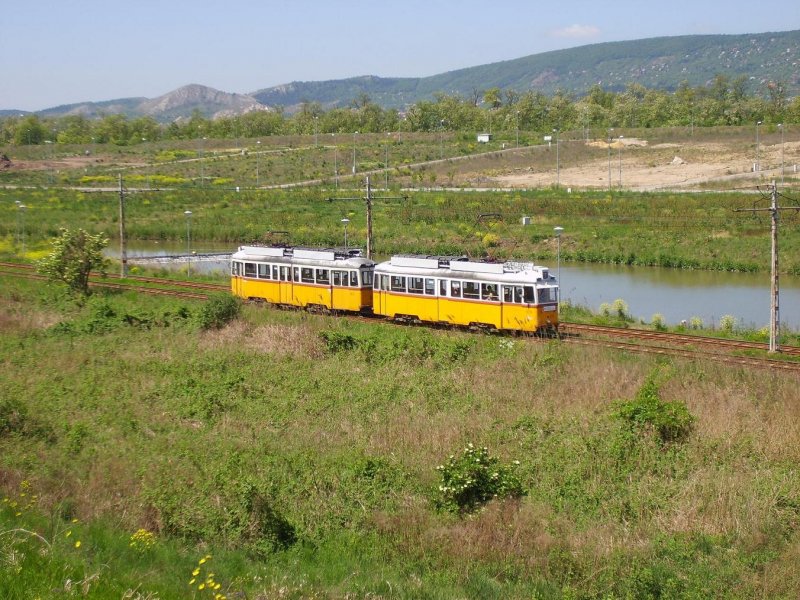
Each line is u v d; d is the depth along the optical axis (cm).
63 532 1953
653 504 2270
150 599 1584
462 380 3366
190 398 3206
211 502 2248
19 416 2866
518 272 4103
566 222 8550
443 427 2834
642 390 2903
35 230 9219
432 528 2155
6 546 1755
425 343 3781
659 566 1934
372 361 3706
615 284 6400
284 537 2138
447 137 17088
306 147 16600
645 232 7938
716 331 4441
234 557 1975
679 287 6247
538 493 2375
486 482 2334
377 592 1811
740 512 2173
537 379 3322
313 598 1733
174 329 4350
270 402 3184
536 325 3997
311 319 4475
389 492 2378
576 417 2888
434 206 9644
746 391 3069
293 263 4962
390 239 8219
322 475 2455
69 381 3441
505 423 2877
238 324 4325
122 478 2423
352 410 3069
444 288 4303
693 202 9019
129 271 6631
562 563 1964
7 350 3912
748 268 6838
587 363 3475
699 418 2791
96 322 4441
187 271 6644
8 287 5662
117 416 3033
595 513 2253
